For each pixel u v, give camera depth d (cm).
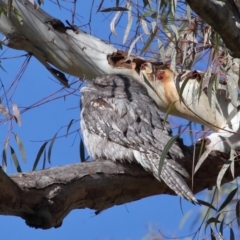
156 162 957
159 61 1062
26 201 773
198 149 976
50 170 819
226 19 771
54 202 791
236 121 998
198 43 1016
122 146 1025
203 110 1013
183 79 1025
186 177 928
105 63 1084
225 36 795
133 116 1041
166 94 1042
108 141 1048
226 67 920
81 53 1083
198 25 1002
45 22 1077
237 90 923
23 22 1072
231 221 1059
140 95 1080
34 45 1084
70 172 834
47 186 793
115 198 902
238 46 809
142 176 930
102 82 1112
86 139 1093
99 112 1074
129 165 925
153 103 1073
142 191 931
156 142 996
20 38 1080
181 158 953
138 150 1001
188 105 1020
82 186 842
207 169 971
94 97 1102
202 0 744
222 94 1009
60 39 1079
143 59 1072
